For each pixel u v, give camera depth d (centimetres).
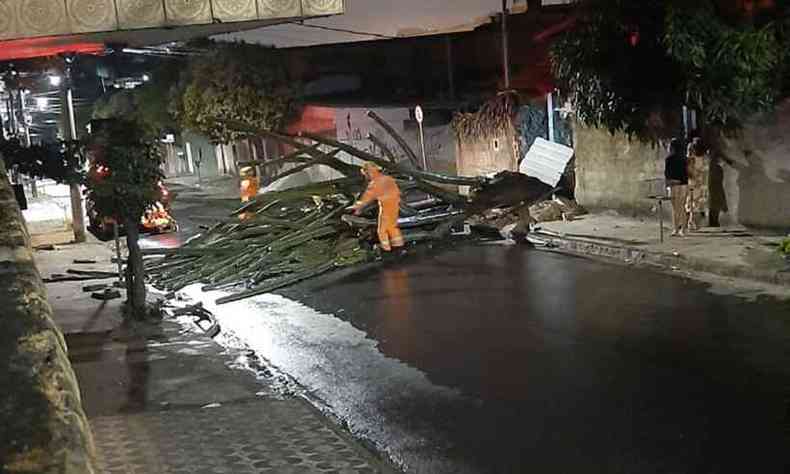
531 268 1586
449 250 1825
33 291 240
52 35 1183
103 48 1652
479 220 1966
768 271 1328
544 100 2305
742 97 1510
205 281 1678
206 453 718
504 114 2409
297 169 1989
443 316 1286
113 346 1172
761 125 1605
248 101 3200
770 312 1155
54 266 1881
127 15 1206
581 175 2119
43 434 181
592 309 1253
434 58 2836
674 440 774
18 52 1661
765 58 1453
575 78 1789
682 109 1775
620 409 857
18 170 1356
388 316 1316
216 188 3909
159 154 1316
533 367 1010
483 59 2720
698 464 723
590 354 1041
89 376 1017
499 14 2744
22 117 2706
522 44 2628
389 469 691
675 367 969
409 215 1911
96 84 3584
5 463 173
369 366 1072
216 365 1054
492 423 848
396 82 2941
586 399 892
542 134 2323
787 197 1586
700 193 1719
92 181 1284
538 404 890
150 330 1259
